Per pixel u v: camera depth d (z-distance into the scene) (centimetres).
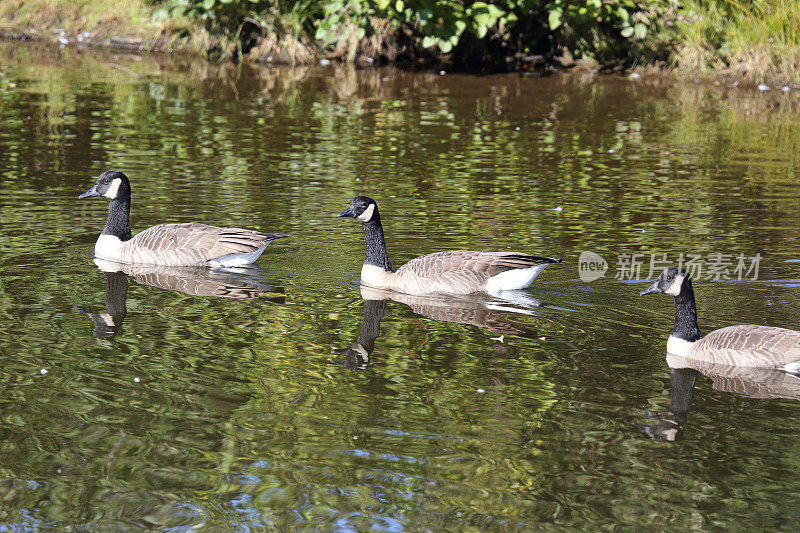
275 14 2892
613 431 799
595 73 2802
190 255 1274
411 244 1362
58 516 664
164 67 2770
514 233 1407
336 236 1410
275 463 736
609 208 1539
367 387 880
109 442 766
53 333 1003
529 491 702
